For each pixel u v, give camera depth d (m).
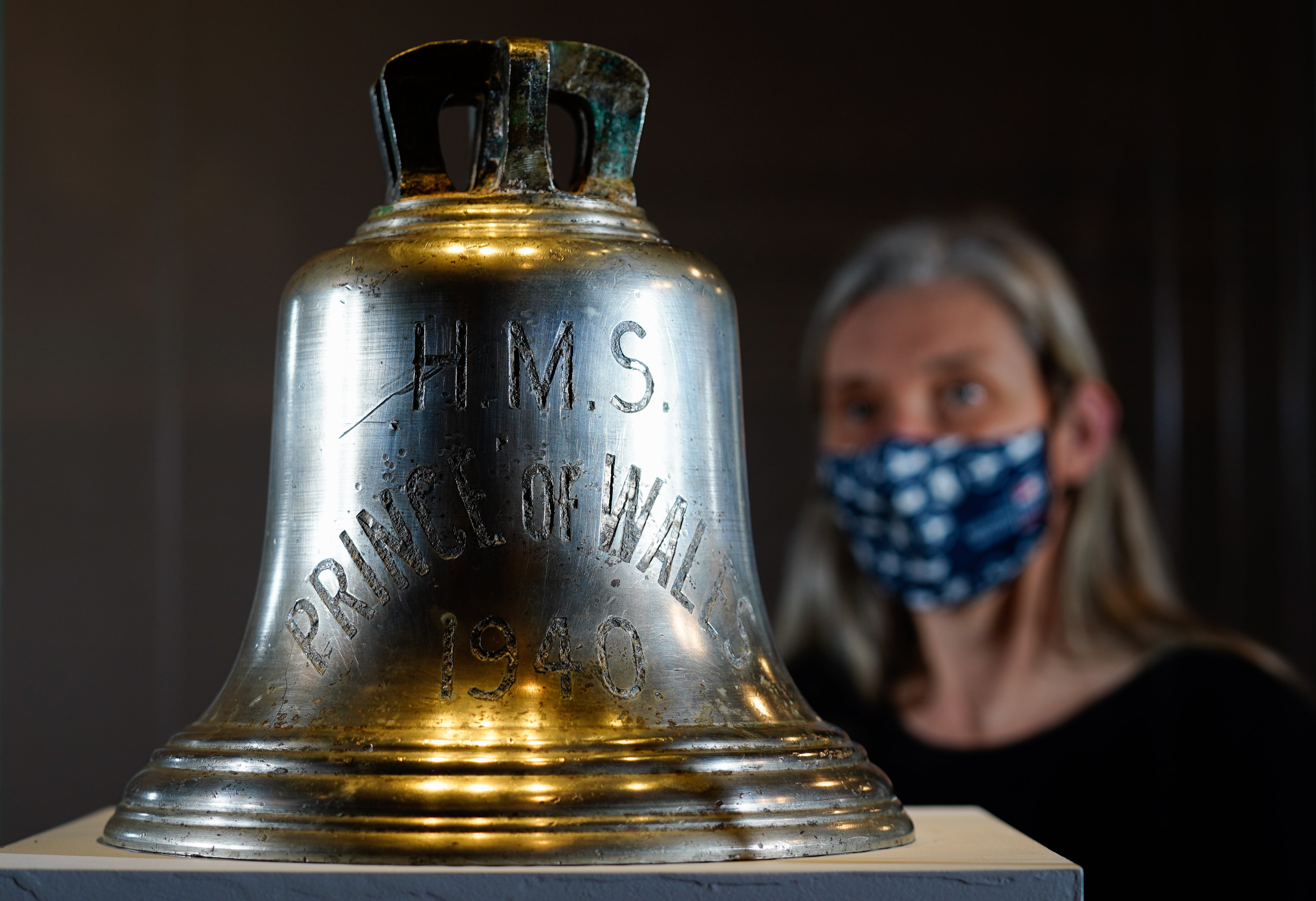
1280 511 2.07
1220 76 2.11
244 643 0.83
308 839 0.67
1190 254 2.10
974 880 0.68
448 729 0.71
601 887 0.65
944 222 2.13
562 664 0.73
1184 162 2.11
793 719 0.80
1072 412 2.09
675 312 0.81
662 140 2.14
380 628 0.75
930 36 2.15
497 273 0.77
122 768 2.13
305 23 2.20
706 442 0.82
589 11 2.16
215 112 2.19
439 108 0.82
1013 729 2.08
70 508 2.16
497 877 0.64
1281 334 2.08
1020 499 2.07
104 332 2.18
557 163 1.97
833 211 2.14
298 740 0.72
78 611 2.14
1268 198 2.09
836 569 2.12
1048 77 2.13
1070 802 2.06
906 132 2.14
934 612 2.10
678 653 0.76
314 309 0.81
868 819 0.75
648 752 0.70
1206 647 2.06
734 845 0.69
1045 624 2.08
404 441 0.77
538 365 0.77
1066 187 2.12
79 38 2.21
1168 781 2.05
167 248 2.19
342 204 2.19
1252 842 2.03
